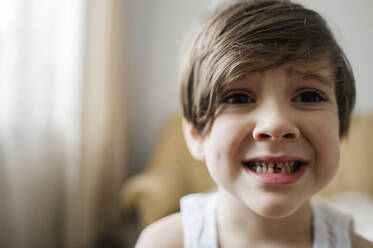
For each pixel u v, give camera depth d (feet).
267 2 1.31
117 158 5.85
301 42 1.13
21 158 4.20
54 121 4.67
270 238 1.25
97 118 5.31
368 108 6.02
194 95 1.35
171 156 5.71
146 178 4.78
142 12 6.80
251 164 1.13
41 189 4.47
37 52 4.32
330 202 4.44
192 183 5.52
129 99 6.72
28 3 4.16
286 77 1.08
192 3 6.50
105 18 5.48
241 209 1.27
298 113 1.08
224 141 1.13
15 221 4.16
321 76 1.13
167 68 6.73
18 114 4.15
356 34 5.96
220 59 1.17
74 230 4.77
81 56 4.86
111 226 5.64
